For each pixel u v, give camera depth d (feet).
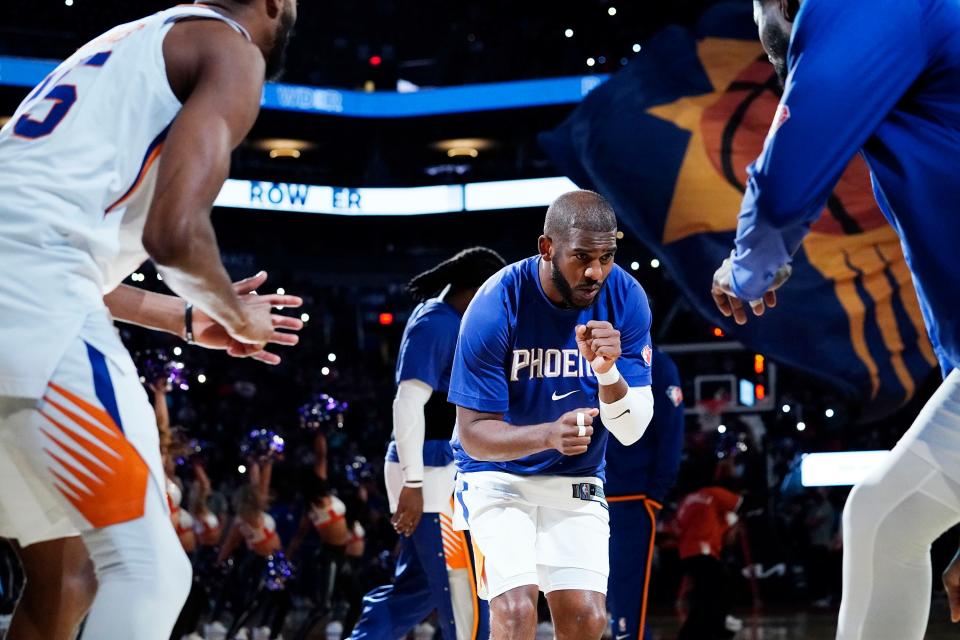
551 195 125.70
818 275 37.09
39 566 11.18
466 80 128.67
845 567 12.25
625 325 15.67
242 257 127.65
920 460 11.69
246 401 95.66
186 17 10.68
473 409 15.26
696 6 113.70
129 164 10.23
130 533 9.62
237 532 47.73
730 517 36.60
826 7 10.66
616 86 41.86
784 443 74.95
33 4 109.60
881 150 11.27
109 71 10.41
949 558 59.98
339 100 126.11
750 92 40.52
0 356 9.49
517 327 15.39
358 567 53.11
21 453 9.81
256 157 135.03
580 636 15.34
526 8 127.34
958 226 10.99
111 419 9.66
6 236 9.72
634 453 23.52
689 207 40.50
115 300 12.28
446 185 128.26
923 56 10.73
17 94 108.06
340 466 76.54
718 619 36.45
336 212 128.06
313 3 128.88
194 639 42.32
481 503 15.85
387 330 113.91
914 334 36.73
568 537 15.66
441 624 22.36
